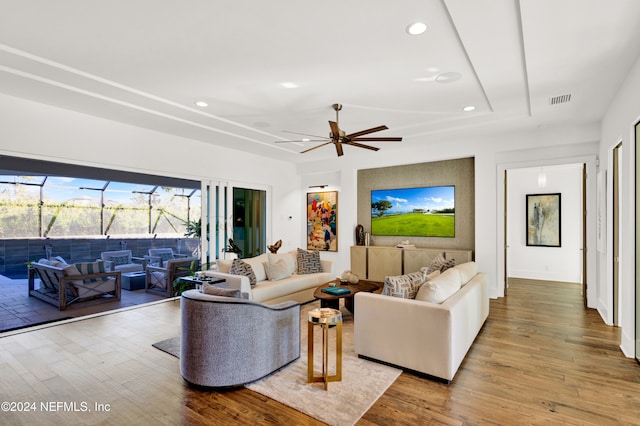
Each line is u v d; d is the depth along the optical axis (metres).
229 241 6.38
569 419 2.14
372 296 3.04
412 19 2.35
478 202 5.61
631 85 3.07
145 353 3.20
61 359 3.06
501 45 2.66
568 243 6.83
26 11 2.27
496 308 4.83
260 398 2.40
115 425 2.09
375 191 7.07
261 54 2.87
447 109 4.25
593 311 4.67
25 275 7.77
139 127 5.02
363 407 2.28
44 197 8.12
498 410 2.25
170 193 10.14
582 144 4.88
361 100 3.94
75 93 3.71
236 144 6.17
